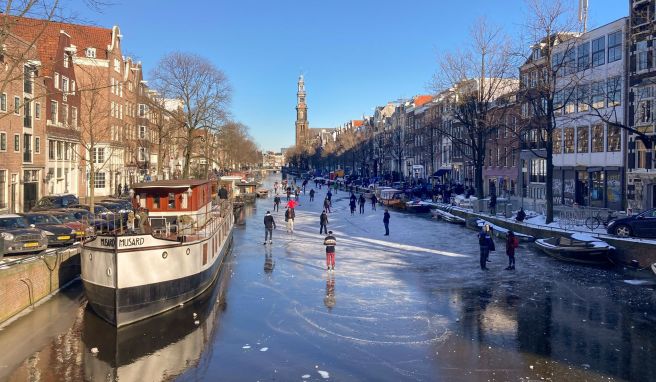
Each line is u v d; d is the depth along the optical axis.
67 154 43.97
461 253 25.19
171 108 79.81
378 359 11.54
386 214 31.70
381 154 101.12
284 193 80.19
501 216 33.59
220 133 64.19
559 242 23.42
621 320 14.20
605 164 35.38
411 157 87.38
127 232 15.61
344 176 111.00
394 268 21.53
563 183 40.94
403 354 11.82
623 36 32.53
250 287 18.41
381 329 13.60
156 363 11.55
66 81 42.28
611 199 35.03
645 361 11.28
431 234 32.31
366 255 24.73
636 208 31.98
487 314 14.88
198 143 65.88
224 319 14.64
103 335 13.44
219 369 11.14
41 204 31.61
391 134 95.50
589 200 37.59
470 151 59.28
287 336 13.15
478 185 39.75
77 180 45.94
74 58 45.22
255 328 13.81
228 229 26.78
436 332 13.30
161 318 14.87
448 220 39.56
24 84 35.09
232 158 97.69
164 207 19.95
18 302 14.80
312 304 16.05
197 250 16.59
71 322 14.46
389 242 28.95
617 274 20.00
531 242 27.39
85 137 46.38
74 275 19.19
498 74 39.00
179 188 19.91
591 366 11.03
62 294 17.27
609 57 34.41
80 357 11.92
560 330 13.41
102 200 38.84
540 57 39.47
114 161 52.03
